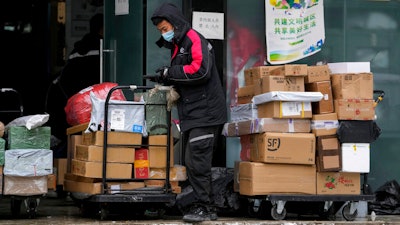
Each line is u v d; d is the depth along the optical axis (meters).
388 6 18.72
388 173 18.56
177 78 14.88
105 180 15.22
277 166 15.47
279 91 15.30
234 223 15.10
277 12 18.09
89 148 15.21
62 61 24.47
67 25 24.20
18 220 15.58
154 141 15.59
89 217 16.28
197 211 15.17
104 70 19.58
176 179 15.76
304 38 18.22
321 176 15.68
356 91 15.71
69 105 16.44
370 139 15.66
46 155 15.30
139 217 16.22
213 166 17.59
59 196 21.30
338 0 18.48
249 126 15.79
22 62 25.05
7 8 24.92
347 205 16.17
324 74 15.68
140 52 17.89
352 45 18.53
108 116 15.28
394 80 18.72
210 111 15.06
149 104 15.58
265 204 16.08
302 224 15.36
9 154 15.06
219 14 17.78
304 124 15.59
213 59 15.18
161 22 15.09
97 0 23.98
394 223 15.84
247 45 18.08
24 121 15.19
